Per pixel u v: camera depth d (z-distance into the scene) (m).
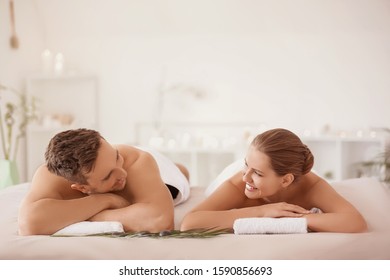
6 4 4.51
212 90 4.93
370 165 4.36
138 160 1.67
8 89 4.50
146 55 5.01
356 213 1.50
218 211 1.56
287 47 4.79
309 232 1.50
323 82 4.75
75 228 1.48
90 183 1.51
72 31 5.04
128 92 5.05
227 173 2.18
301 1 4.52
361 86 4.69
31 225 1.46
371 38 4.64
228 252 1.34
